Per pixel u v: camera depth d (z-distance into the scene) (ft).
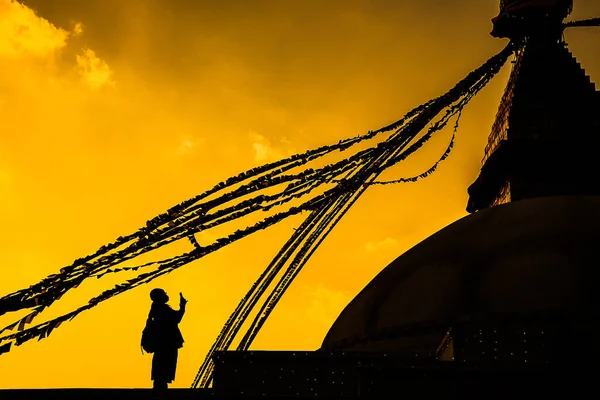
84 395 70.38
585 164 110.73
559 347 80.07
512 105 114.01
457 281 91.71
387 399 68.03
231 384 84.33
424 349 88.33
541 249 91.15
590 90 113.60
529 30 117.08
